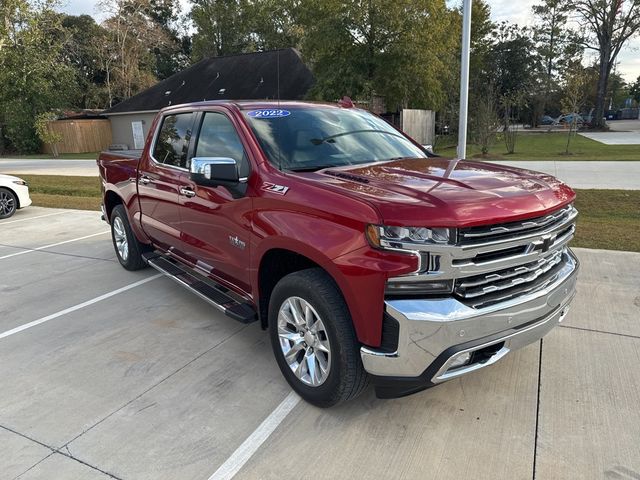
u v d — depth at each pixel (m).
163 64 63.69
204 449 2.85
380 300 2.62
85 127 36.12
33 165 25.23
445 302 2.57
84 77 50.44
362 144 4.02
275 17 50.62
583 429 2.92
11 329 4.60
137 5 49.16
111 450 2.86
